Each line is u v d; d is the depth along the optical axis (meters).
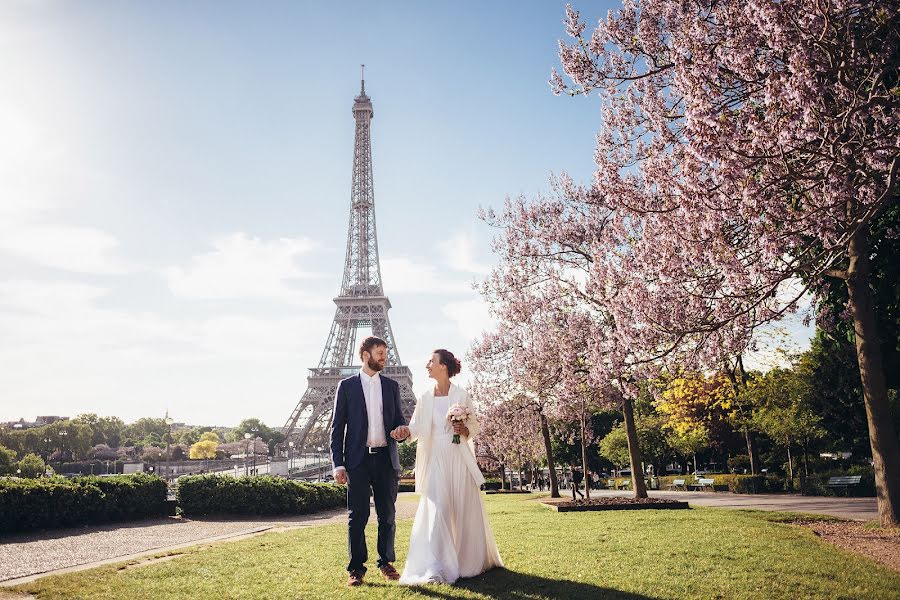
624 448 56.66
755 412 34.94
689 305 12.64
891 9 10.23
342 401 7.33
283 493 22.58
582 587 6.32
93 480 18.97
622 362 15.60
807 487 29.94
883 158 9.98
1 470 99.06
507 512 19.11
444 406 7.46
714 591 6.21
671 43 13.29
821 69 9.58
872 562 8.13
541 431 34.28
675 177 12.18
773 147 10.16
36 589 6.83
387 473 7.30
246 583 6.96
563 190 23.81
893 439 12.23
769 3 9.53
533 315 24.14
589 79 15.81
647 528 11.84
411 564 6.88
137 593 6.52
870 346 12.55
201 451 137.50
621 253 15.34
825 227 10.64
